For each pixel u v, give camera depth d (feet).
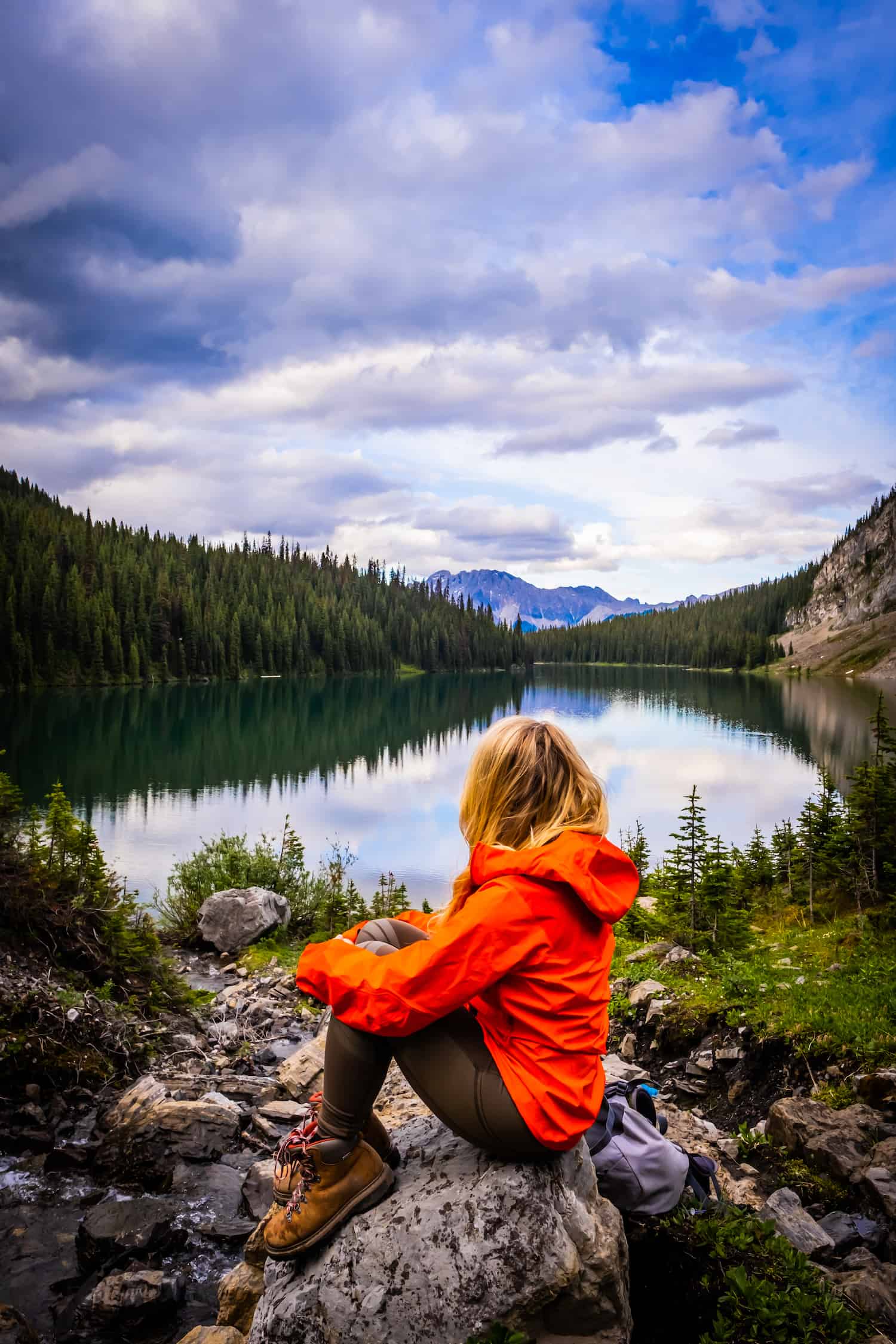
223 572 564.71
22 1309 11.21
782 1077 16.17
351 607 600.39
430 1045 6.89
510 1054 6.72
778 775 157.89
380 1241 7.20
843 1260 10.09
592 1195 7.79
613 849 6.88
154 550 543.39
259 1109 17.11
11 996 18.79
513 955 6.43
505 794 7.11
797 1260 8.83
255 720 254.47
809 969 22.31
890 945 25.82
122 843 82.69
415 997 6.43
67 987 20.48
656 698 410.93
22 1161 15.07
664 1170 9.30
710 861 32.96
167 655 427.74
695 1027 18.89
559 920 6.62
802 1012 17.37
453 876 71.41
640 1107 10.00
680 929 32.68
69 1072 17.58
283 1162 7.66
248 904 40.57
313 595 574.15
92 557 453.99
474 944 6.36
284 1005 28.78
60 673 368.07
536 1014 6.65
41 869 23.79
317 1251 7.59
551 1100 6.61
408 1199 7.41
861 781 43.60
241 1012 27.30
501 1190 7.09
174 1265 12.26
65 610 381.19
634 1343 8.78
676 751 200.54
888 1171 11.53
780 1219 10.75
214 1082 18.80
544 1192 7.10
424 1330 6.91
